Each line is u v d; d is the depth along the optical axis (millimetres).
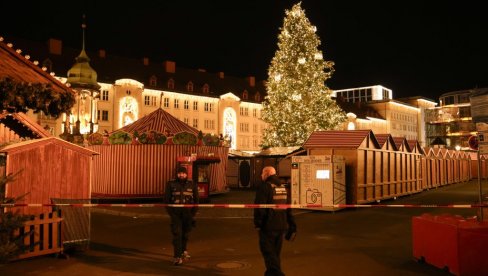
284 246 10742
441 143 59219
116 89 56594
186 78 69312
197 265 8820
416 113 106250
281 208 7145
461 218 8695
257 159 32812
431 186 31641
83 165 10242
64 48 58000
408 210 18578
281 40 37531
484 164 48531
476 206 9969
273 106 37188
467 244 7746
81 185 10164
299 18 37219
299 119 35938
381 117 95750
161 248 10586
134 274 8141
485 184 39219
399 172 24641
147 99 60875
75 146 10055
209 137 25766
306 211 18062
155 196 22906
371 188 20609
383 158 22219
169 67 67875
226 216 16297
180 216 9094
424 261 8961
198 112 66500
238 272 8273
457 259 7793
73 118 31844
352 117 84812
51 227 9391
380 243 11133
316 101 36469
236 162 33812
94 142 24172
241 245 10930
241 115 72125
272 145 36969
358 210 18562
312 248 10492
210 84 71750
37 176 9391
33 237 9047
